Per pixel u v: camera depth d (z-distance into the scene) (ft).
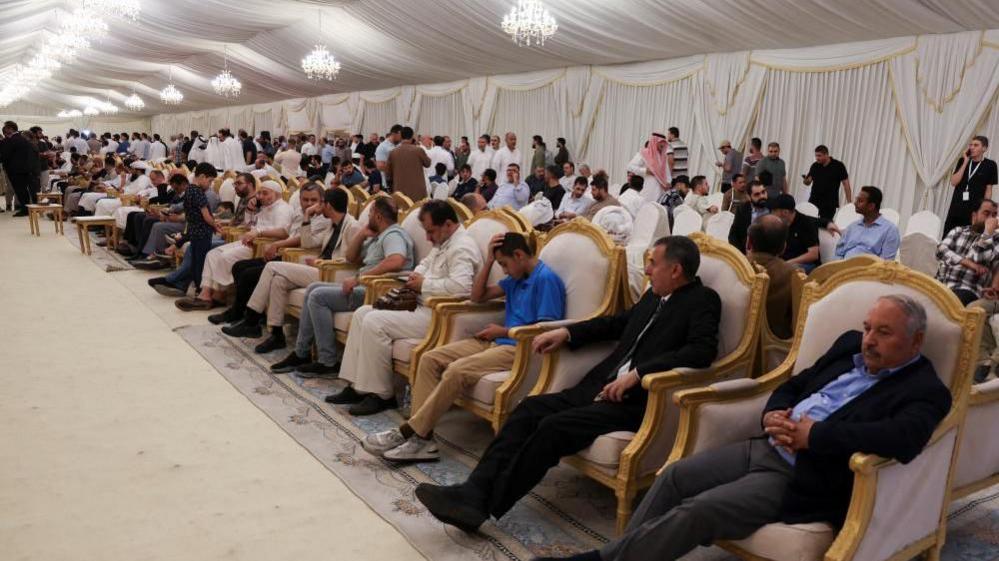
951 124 25.13
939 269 17.13
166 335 17.30
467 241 12.98
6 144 40.68
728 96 32.45
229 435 11.54
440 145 42.22
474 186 36.65
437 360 11.21
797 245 17.99
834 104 28.94
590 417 8.72
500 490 8.61
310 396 13.37
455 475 10.33
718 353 9.27
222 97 74.74
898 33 26.02
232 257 19.48
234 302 18.31
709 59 33.17
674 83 35.35
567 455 8.76
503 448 9.01
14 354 15.49
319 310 14.26
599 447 8.54
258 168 36.83
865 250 18.16
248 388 13.65
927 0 23.20
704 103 33.65
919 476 7.07
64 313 19.20
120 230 30.40
